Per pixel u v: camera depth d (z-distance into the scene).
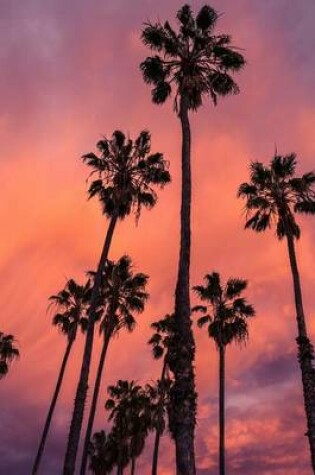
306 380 22.56
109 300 36.12
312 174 28.27
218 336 38.53
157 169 29.03
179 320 13.93
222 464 33.59
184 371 13.15
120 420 57.31
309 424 21.64
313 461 21.06
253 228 28.91
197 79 20.03
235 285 40.09
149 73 21.42
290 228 27.70
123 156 29.28
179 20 21.50
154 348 50.88
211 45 21.19
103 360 34.62
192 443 12.36
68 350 40.19
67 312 40.84
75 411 21.08
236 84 21.11
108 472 60.28
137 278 36.72
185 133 18.53
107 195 28.91
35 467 35.69
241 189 29.00
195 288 40.81
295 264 25.95
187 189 16.80
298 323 24.14
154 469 44.88
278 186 28.44
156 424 51.59
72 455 20.09
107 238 26.17
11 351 50.97
